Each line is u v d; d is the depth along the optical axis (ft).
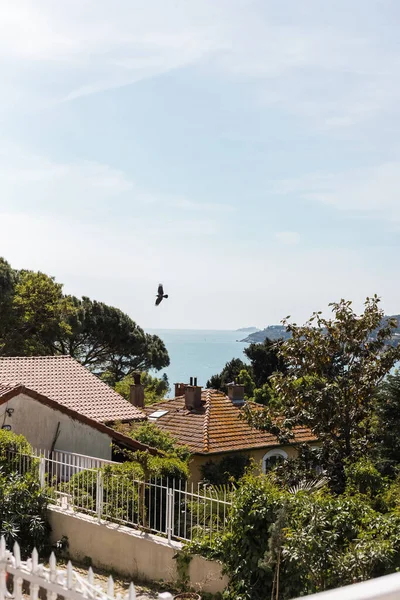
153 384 176.76
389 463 62.80
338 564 31.91
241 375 174.50
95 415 75.25
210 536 38.34
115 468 44.57
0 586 26.91
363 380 67.67
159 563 39.63
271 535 33.35
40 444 62.03
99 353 182.80
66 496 46.75
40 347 162.71
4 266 160.66
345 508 35.37
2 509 44.39
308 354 69.26
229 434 86.94
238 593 35.09
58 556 44.68
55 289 167.12
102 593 24.16
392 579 4.86
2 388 62.75
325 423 65.92
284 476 63.41
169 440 75.00
